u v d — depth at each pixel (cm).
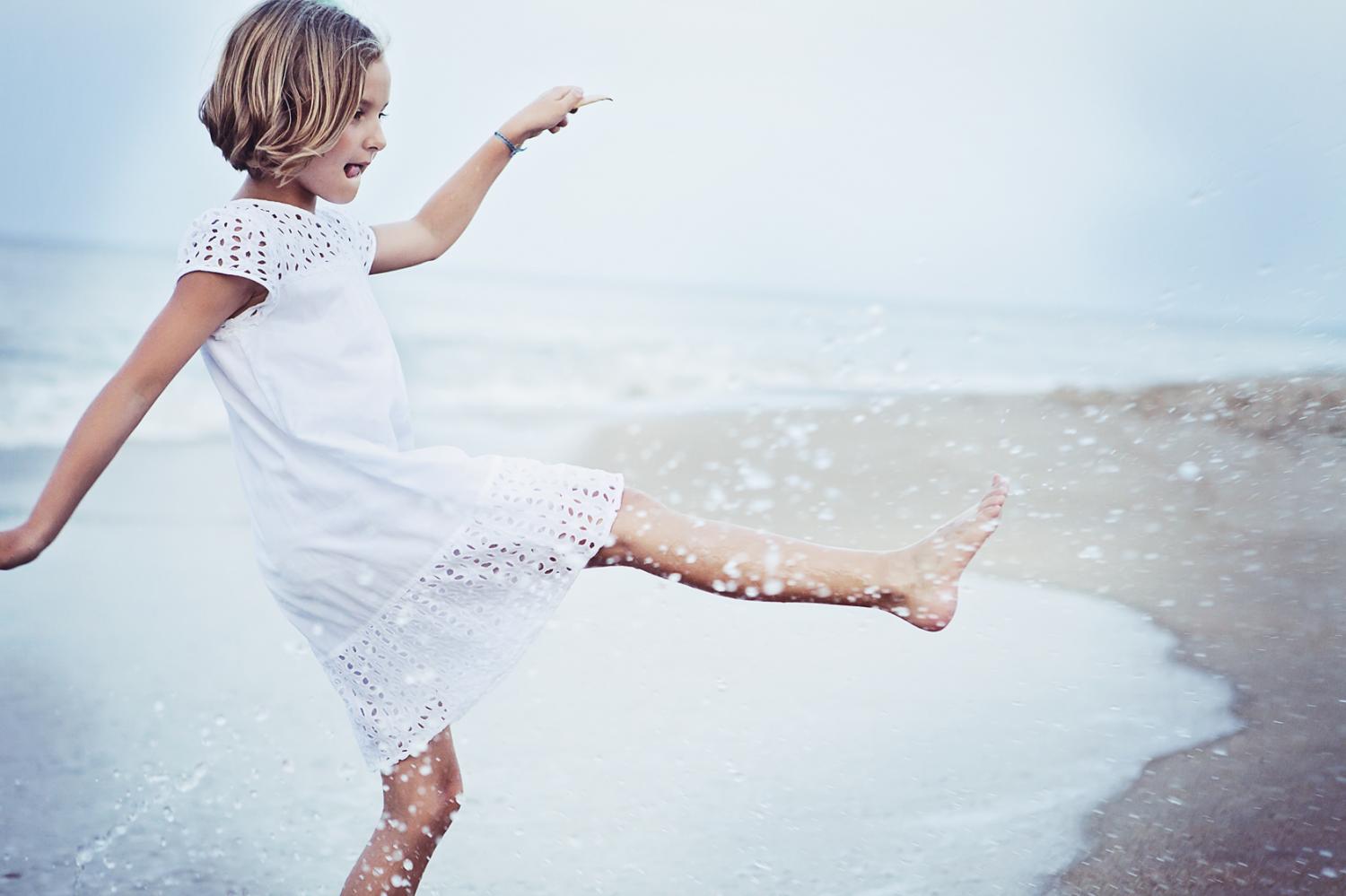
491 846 190
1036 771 208
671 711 250
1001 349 1678
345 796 220
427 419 812
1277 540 360
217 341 156
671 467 555
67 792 218
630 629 313
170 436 748
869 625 311
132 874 186
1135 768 206
